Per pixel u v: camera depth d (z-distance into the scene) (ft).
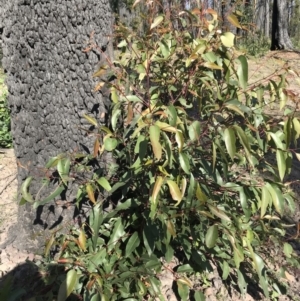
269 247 9.60
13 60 8.18
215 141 6.57
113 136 7.50
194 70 7.00
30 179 7.63
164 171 6.36
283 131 7.08
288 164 6.92
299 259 8.93
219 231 7.95
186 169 6.19
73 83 8.21
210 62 6.60
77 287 7.34
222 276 8.38
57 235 8.88
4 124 17.63
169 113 6.45
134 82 8.27
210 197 7.19
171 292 8.32
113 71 8.13
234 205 8.46
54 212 8.86
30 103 8.38
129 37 8.65
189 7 8.26
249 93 7.97
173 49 7.80
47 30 7.91
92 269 7.23
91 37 7.68
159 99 7.57
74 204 8.70
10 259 9.11
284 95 7.36
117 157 8.32
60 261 6.58
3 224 10.93
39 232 9.06
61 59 8.08
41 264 8.71
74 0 7.75
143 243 7.98
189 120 7.29
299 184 13.46
